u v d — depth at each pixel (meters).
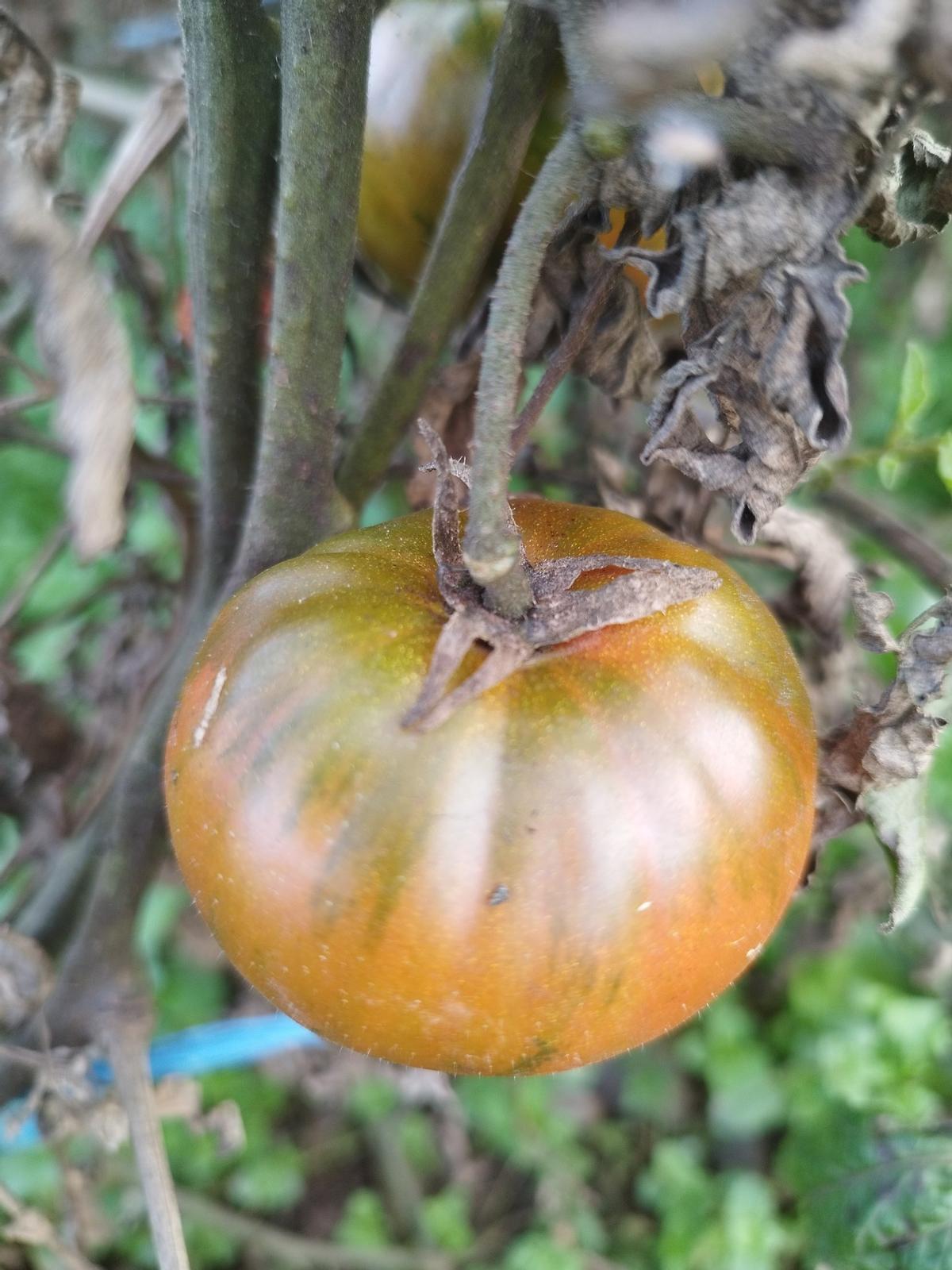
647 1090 0.45
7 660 0.28
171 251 0.28
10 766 0.29
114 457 0.16
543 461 0.26
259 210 0.20
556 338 0.22
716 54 0.15
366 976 0.17
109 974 0.25
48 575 0.46
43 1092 0.24
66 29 0.30
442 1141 0.45
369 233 0.24
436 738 0.16
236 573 0.21
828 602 0.25
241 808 0.17
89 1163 0.35
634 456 0.26
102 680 0.30
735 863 0.17
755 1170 0.45
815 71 0.15
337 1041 0.18
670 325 0.23
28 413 0.47
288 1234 0.43
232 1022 0.34
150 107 0.24
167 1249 0.22
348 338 0.27
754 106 0.16
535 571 0.18
